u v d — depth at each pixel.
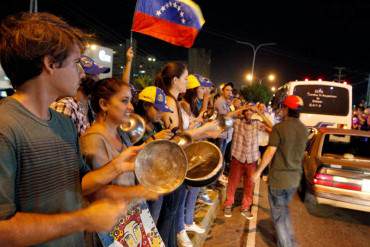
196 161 2.27
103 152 1.68
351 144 5.75
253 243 4.06
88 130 1.77
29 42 1.03
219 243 4.09
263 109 5.55
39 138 1.08
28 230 0.91
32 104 1.11
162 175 1.33
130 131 2.31
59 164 1.18
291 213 5.36
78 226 1.00
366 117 15.96
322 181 4.93
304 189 5.86
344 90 10.08
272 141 3.72
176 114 2.86
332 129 6.12
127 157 1.35
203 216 4.25
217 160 2.23
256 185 6.89
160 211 2.82
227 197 5.05
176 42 3.81
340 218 5.21
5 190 0.94
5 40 1.06
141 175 1.28
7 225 0.89
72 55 1.16
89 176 1.33
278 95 13.88
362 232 4.70
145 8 3.62
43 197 1.09
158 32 3.70
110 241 1.69
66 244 1.25
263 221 4.93
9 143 0.98
